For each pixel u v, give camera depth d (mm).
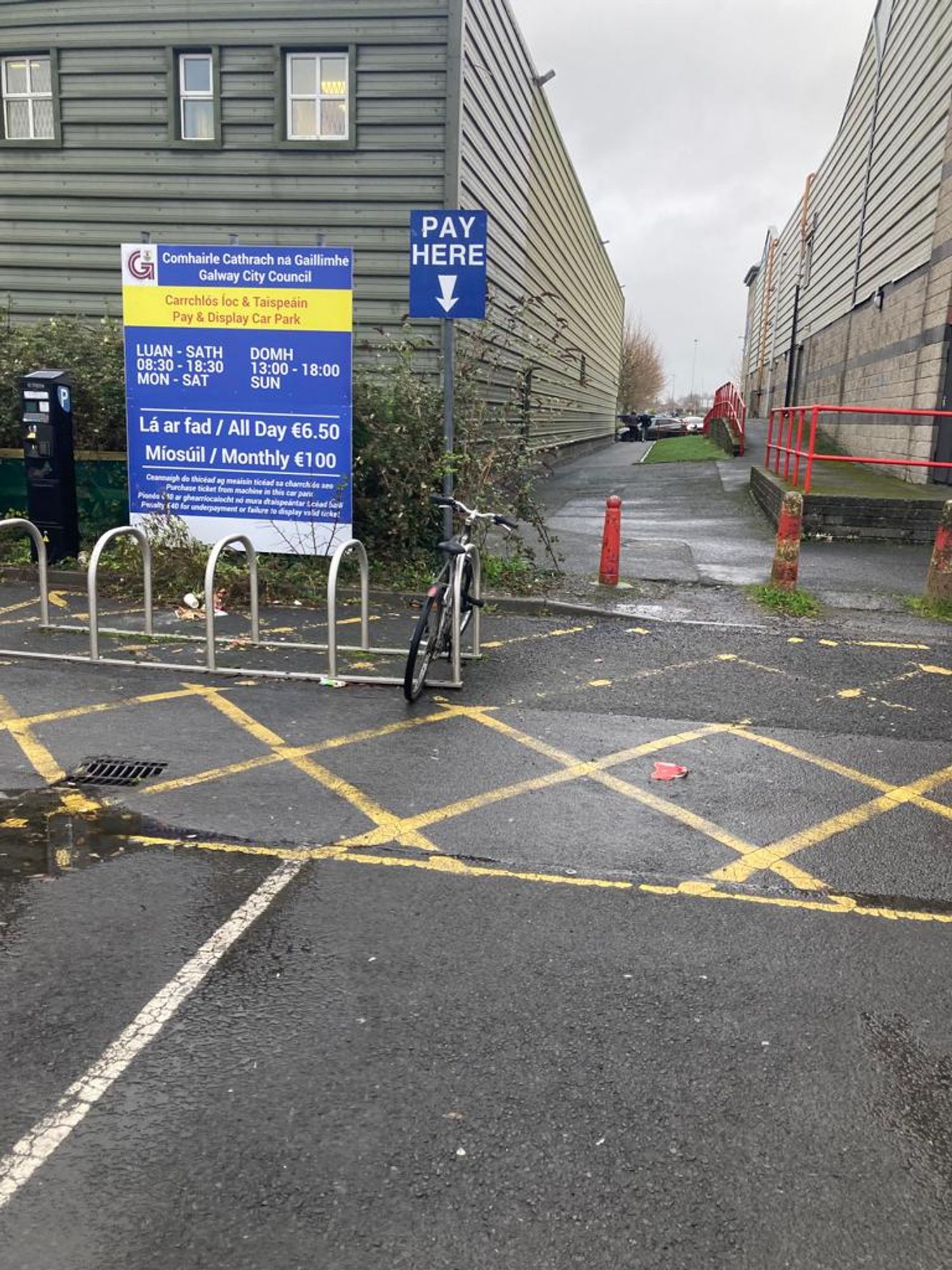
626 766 5328
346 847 4297
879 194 18656
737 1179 2494
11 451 10164
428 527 9648
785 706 6371
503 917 3740
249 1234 2293
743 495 17078
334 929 3623
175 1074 2832
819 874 4148
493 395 12359
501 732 5809
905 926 3736
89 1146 2555
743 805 4844
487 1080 2834
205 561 9078
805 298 29000
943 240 14219
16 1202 2373
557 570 9891
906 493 12836
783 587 9266
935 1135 2664
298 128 12266
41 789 4855
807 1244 2303
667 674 7023
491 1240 2293
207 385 8953
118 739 5559
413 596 9039
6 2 12586
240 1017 3098
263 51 12031
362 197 12148
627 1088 2814
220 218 12570
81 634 7758
